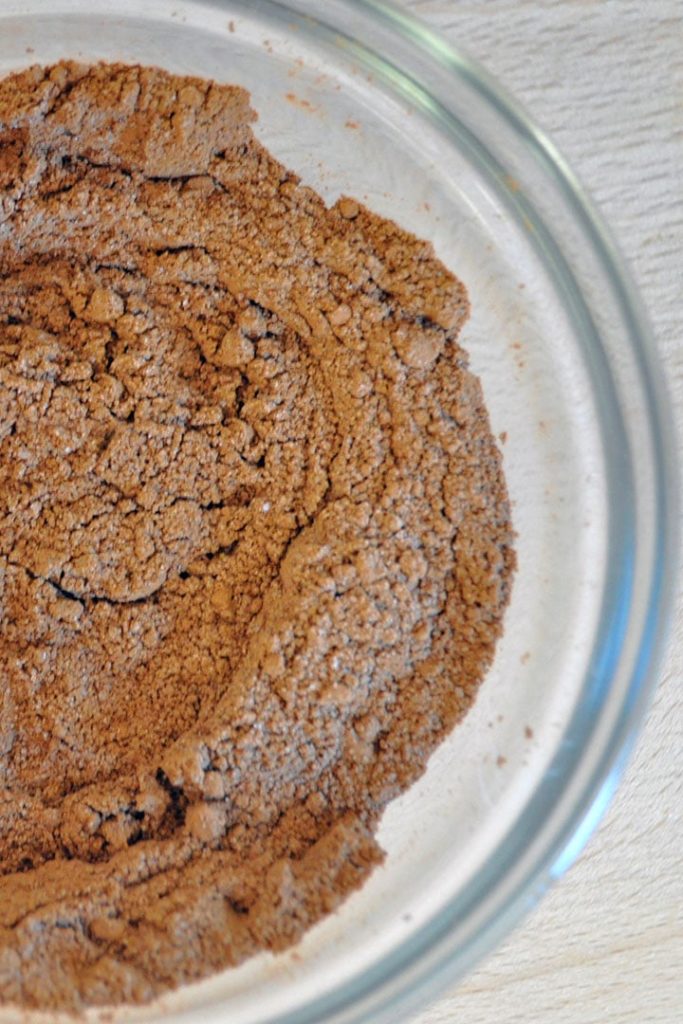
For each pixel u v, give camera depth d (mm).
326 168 272
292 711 264
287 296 270
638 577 268
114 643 270
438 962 263
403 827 267
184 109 269
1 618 271
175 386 271
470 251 271
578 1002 285
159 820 266
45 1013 256
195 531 271
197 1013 258
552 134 277
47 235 272
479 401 271
